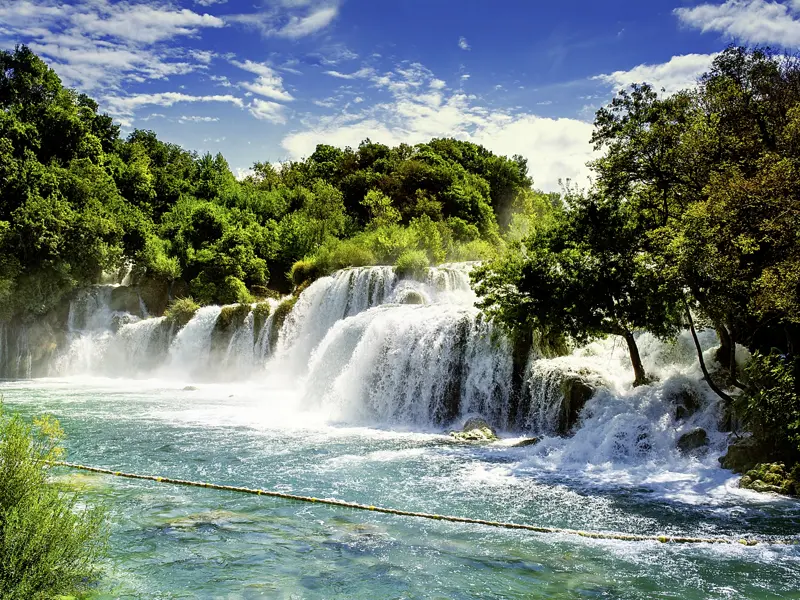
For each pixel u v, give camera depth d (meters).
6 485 8.19
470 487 15.35
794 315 15.38
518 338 23.69
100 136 74.69
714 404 18.33
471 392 24.66
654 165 20.89
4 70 70.88
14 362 44.91
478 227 72.81
